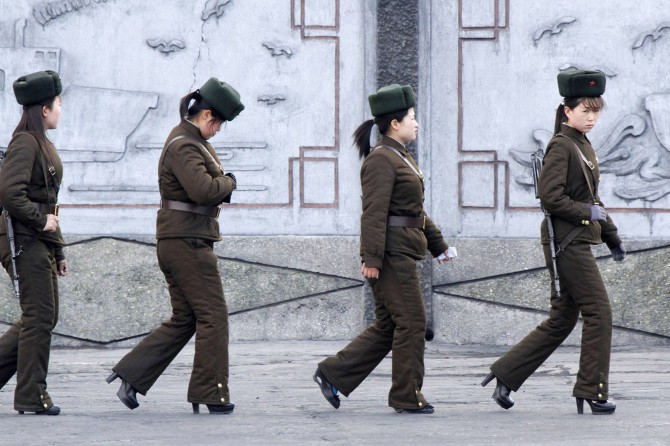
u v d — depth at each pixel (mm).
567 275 18016
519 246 29312
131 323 29078
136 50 29359
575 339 28984
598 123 29594
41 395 17734
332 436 15664
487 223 29562
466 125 29547
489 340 29328
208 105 17984
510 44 29562
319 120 29594
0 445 14797
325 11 29562
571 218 17938
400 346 17906
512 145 29547
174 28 29406
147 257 29172
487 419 17391
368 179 17781
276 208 29516
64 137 29219
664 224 29500
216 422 17000
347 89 29562
